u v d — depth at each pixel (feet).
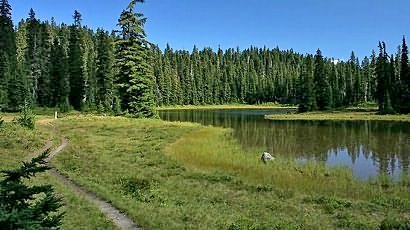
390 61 340.80
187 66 592.19
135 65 207.72
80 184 65.98
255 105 590.55
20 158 89.20
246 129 211.61
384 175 89.10
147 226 44.52
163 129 157.58
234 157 103.50
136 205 53.67
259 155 113.80
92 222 44.04
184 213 53.57
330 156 124.88
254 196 67.46
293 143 154.51
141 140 131.85
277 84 611.47
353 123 249.55
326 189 72.74
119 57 211.61
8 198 21.68
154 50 541.34
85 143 119.85
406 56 333.42
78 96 296.92
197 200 63.62
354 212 59.06
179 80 564.71
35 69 303.89
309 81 365.61
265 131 200.44
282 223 51.31
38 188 22.84
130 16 210.18
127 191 64.39
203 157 101.40
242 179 79.15
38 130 133.18
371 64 479.00
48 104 293.02
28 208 20.89
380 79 335.06
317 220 54.49
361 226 51.83
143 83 209.97
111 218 47.16
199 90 580.30
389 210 60.29
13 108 248.52
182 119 295.89
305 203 63.77
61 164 84.99
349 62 569.64
